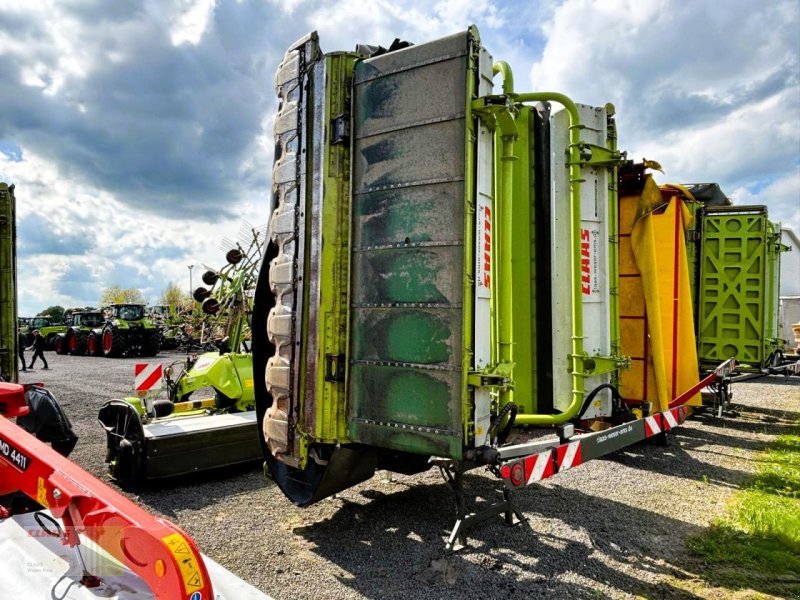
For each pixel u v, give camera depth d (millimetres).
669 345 6137
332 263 3230
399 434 2938
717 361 8484
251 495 4367
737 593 2865
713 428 6996
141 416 4945
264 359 3953
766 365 8289
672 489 4559
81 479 1988
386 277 3029
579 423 4660
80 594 2000
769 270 8867
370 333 3082
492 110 2820
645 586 2938
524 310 4656
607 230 4676
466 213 2766
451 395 2770
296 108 3455
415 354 2898
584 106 4594
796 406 8555
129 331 21078
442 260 2832
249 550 3330
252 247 6750
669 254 6172
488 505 4156
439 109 2873
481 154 2955
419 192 2926
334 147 3271
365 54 3375
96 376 13742
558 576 3037
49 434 4223
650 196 5184
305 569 3086
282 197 3592
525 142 4680
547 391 4723
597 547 3414
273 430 3467
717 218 8609
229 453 4805
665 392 5176
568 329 4613
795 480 4777
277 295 3586
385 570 3084
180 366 12359
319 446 3379
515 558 3252
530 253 4676
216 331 6906
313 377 3260
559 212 4641
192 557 1602
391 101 3051
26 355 23188
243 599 2225
